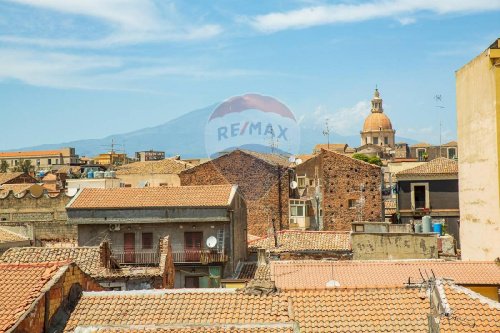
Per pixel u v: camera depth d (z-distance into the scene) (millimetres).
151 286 30875
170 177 75750
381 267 28625
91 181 69500
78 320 21172
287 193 59250
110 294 22453
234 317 21078
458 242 50000
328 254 40844
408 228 43125
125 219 41500
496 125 29469
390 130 192750
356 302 21719
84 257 32312
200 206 41031
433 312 20594
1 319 19406
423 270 27844
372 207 61031
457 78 34562
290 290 22469
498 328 19625
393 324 20609
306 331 20422
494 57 29656
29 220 61938
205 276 40938
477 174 31984
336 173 61719
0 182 85750
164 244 33562
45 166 155750
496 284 26297
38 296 20375
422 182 54750
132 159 136500
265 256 40562
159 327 19969
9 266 22375
